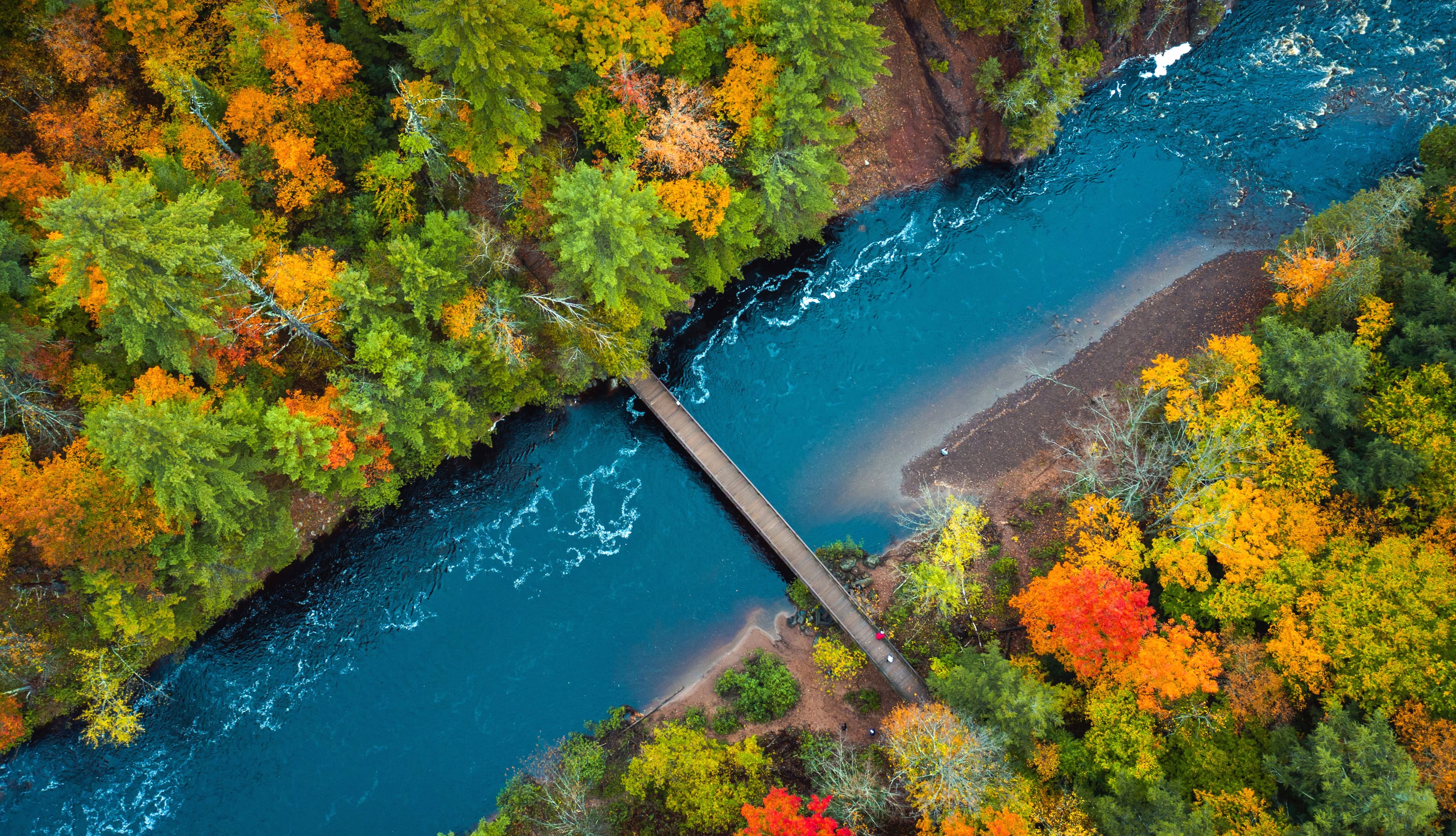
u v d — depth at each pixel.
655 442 56.72
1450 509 42.22
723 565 54.69
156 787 50.47
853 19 47.41
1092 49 62.72
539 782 49.72
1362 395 46.75
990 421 57.06
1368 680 38.41
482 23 37.47
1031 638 47.28
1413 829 34.22
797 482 56.62
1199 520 44.00
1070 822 38.91
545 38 43.53
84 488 40.09
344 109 47.09
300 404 44.81
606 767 49.47
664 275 52.53
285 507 47.00
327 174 46.47
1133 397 55.72
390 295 45.06
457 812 50.28
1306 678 39.62
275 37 43.81
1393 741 36.28
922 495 55.62
